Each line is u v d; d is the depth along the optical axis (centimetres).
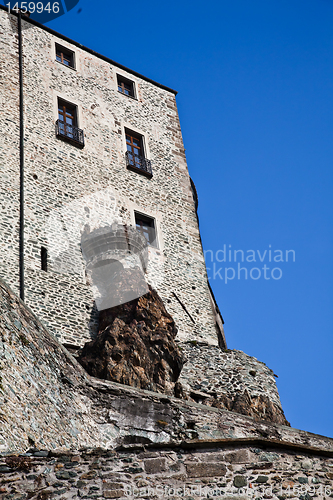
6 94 1967
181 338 1841
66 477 834
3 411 915
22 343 1070
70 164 1964
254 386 1767
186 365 1755
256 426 1432
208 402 1694
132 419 1292
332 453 903
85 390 1252
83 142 2033
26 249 1684
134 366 1505
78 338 1627
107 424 1245
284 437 1424
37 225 1753
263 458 884
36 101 2019
